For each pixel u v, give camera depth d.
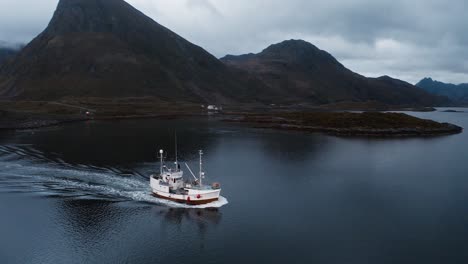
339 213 64.38
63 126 181.38
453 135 171.00
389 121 186.88
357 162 105.44
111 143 127.88
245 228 57.50
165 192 67.19
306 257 49.31
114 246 51.88
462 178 88.06
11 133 151.38
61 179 78.50
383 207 67.62
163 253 50.19
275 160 106.31
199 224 58.53
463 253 50.91
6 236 54.25
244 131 171.25
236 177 86.31
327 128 178.12
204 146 126.94
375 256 49.91
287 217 61.91
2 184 74.75
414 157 114.25
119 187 73.50
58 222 58.53
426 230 57.97
